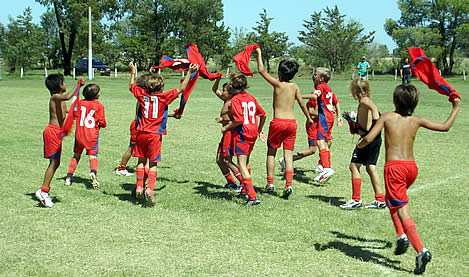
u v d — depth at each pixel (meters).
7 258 4.19
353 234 4.94
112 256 4.27
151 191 5.70
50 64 65.12
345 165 8.44
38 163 8.18
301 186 7.02
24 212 5.51
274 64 65.19
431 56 53.97
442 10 54.97
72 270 3.96
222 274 3.91
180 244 4.57
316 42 61.75
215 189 6.77
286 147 6.28
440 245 4.61
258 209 5.76
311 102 7.37
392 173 4.13
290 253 4.39
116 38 61.22
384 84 35.44
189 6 59.34
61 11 51.81
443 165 8.26
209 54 62.81
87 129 6.62
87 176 7.41
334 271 4.01
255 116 6.02
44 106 17.55
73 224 5.12
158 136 5.72
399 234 4.21
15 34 56.91
